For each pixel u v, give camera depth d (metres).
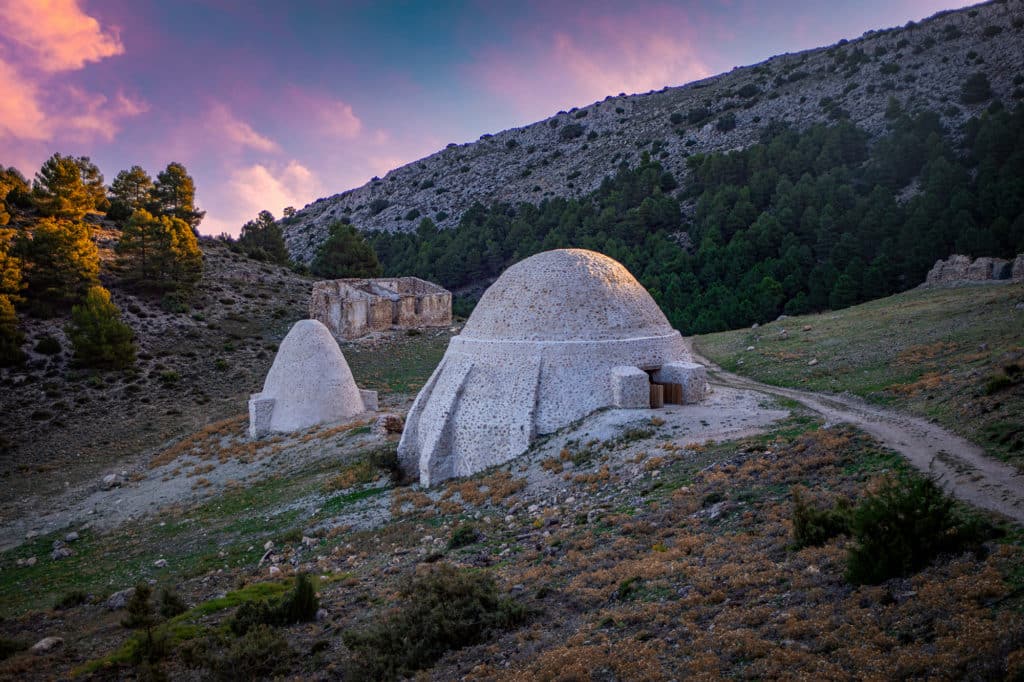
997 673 6.98
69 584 22.45
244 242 105.38
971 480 14.35
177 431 45.97
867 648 8.28
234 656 12.36
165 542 25.75
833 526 12.46
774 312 66.00
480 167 196.12
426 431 29.62
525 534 18.25
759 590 10.95
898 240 67.56
